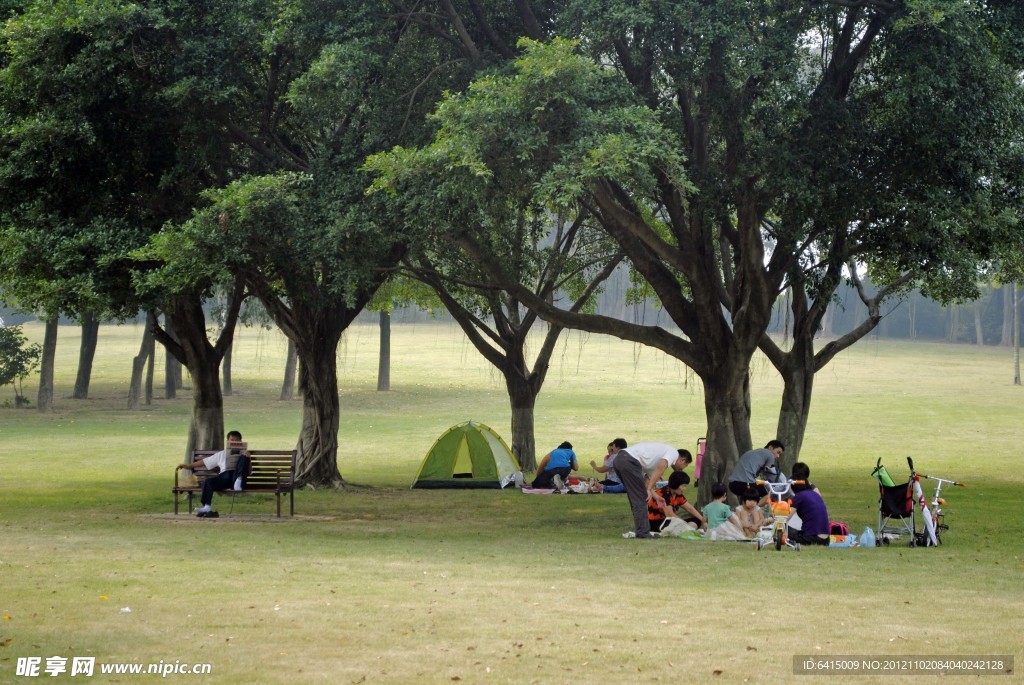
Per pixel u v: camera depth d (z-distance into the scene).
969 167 15.79
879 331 114.31
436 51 18.88
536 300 19.06
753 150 16.38
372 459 34.62
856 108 16.62
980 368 80.00
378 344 88.25
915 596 10.31
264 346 86.38
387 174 15.54
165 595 10.18
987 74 15.39
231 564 12.35
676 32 16.16
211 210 17.28
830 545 14.88
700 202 16.98
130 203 19.41
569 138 15.30
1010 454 35.94
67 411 49.78
